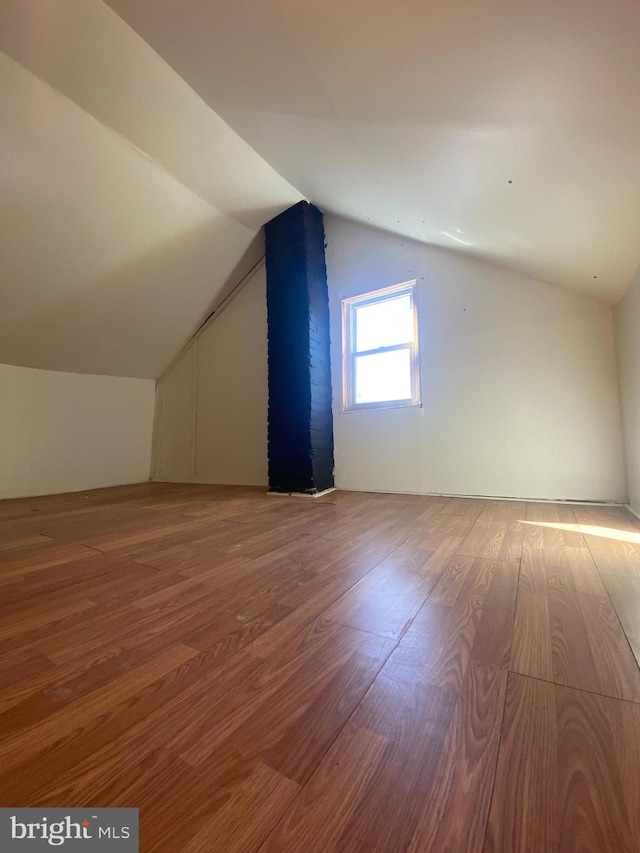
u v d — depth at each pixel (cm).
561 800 45
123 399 413
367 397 317
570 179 132
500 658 75
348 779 49
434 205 205
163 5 137
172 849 40
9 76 178
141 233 288
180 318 384
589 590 107
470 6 85
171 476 427
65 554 148
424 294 288
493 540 157
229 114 204
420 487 284
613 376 223
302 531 179
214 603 102
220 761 52
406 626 88
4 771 51
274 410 308
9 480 327
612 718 58
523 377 249
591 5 75
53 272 280
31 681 70
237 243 340
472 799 46
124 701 64
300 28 119
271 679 70
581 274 204
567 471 235
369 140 170
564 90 98
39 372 349
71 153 220
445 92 118
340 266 328
